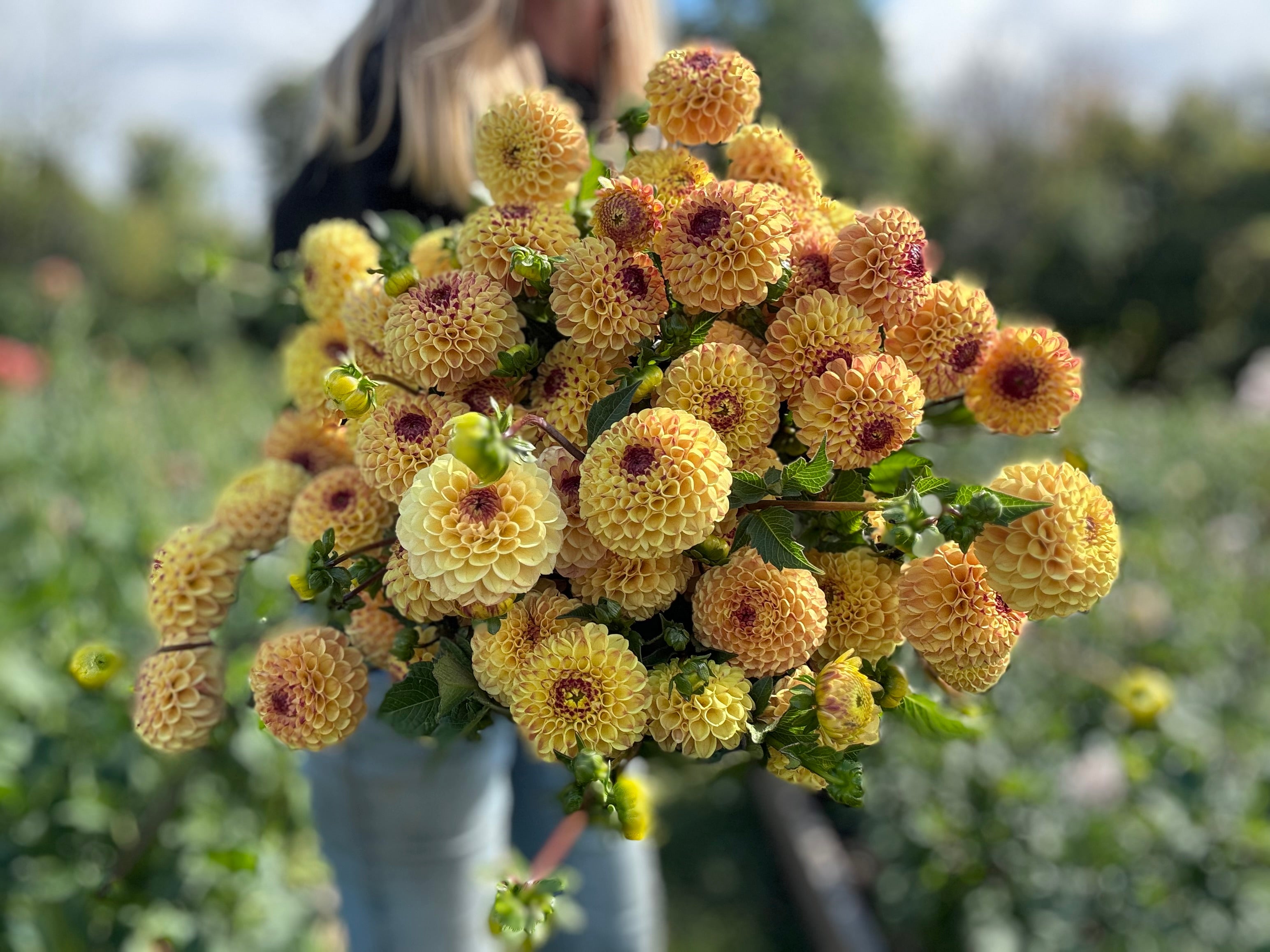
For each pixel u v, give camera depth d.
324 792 0.72
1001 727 1.44
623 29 0.92
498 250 0.50
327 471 0.61
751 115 0.54
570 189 0.55
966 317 0.50
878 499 0.50
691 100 0.52
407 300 0.49
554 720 0.45
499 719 0.67
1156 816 1.20
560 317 0.48
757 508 0.47
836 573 0.51
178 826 1.08
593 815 0.71
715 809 1.80
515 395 0.52
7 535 1.70
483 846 0.75
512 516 0.42
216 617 0.58
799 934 1.49
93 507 1.65
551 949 0.90
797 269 0.50
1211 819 1.18
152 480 2.14
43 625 1.30
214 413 3.44
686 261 0.47
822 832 1.59
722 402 0.46
